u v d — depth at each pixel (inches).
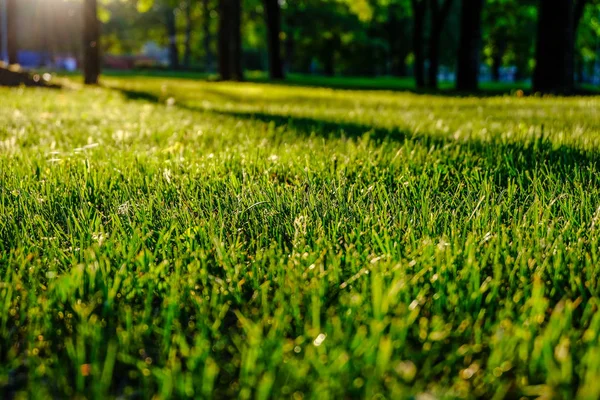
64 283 62.8
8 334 56.6
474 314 58.2
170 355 51.1
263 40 2358.5
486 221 87.3
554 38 671.1
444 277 66.0
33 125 234.4
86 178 118.3
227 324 60.6
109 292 61.1
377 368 45.4
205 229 85.7
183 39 2630.4
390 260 70.3
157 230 88.0
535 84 692.7
